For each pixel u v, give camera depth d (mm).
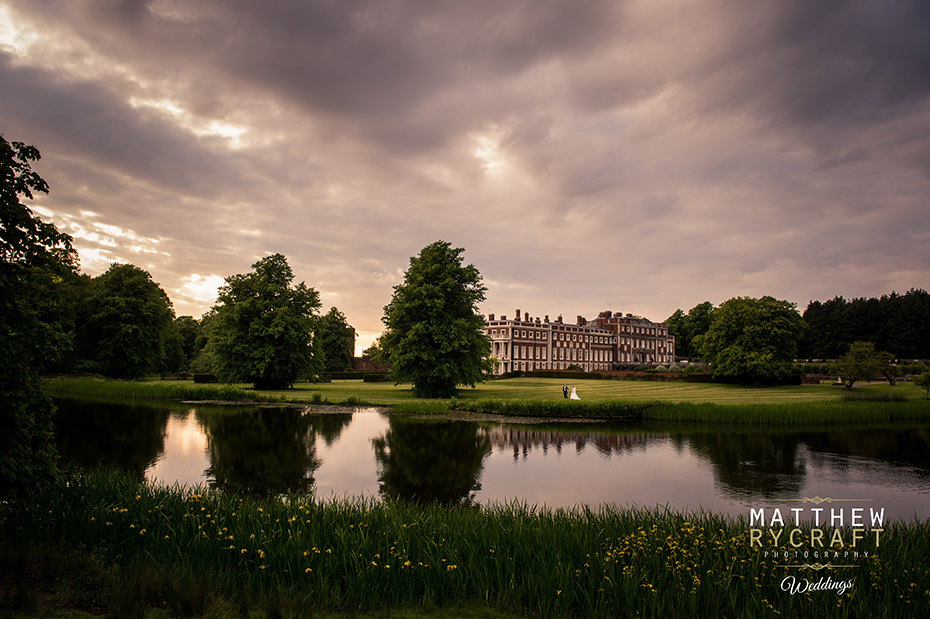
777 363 68875
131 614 7117
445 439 29297
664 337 160875
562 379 89375
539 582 8133
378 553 8750
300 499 13281
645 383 76500
